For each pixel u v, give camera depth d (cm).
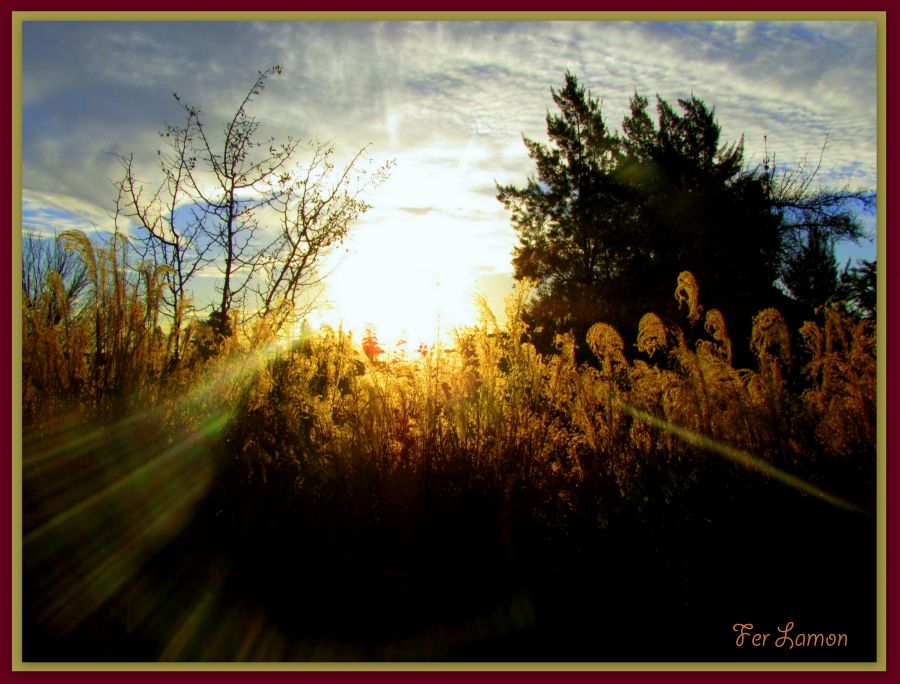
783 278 2009
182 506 402
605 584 394
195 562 383
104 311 457
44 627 376
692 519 398
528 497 407
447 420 443
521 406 439
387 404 446
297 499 402
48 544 393
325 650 377
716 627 381
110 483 400
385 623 382
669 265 2038
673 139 2345
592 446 445
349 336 482
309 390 475
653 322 479
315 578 385
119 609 383
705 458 419
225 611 378
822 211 2111
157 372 459
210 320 569
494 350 459
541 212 2461
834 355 460
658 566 394
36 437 408
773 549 388
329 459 417
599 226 2291
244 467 409
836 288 1770
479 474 418
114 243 462
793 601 383
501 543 394
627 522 401
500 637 383
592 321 2027
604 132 2427
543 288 2317
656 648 378
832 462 408
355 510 395
